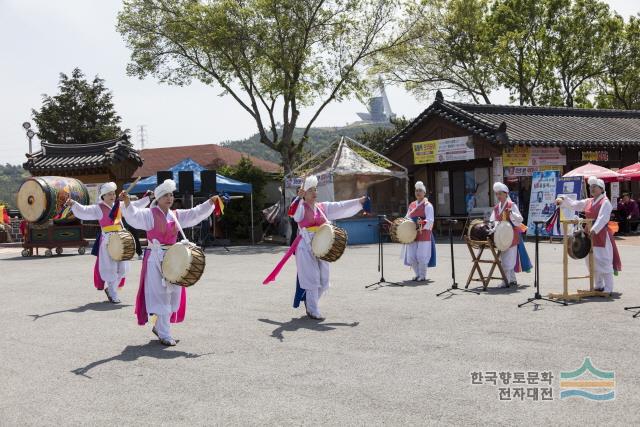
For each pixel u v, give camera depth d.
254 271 13.64
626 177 20.53
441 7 33.84
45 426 4.41
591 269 8.77
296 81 24.39
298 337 6.88
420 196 11.28
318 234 7.81
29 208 19.16
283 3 22.70
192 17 23.08
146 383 5.35
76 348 6.74
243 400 4.81
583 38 35.97
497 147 21.97
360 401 4.69
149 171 36.22
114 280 9.79
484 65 35.12
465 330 6.90
